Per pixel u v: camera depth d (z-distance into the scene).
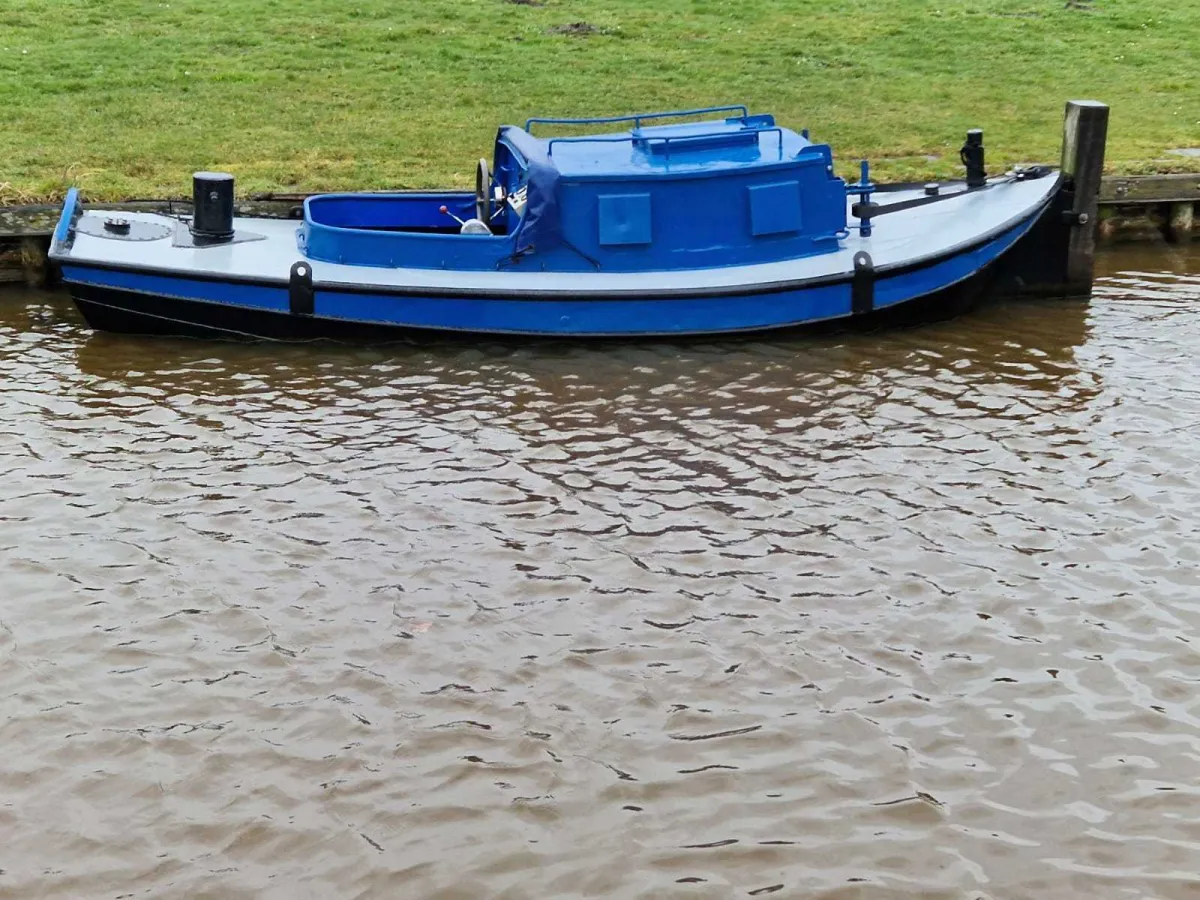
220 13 27.31
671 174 14.12
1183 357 13.88
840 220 14.78
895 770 7.73
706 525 10.42
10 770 7.72
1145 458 11.50
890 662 8.70
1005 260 15.59
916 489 10.97
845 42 27.20
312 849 7.16
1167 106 23.28
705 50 26.33
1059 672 8.61
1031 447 11.72
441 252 14.33
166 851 7.16
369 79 23.58
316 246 14.66
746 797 7.53
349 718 8.17
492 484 11.05
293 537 10.19
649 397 12.89
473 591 9.50
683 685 8.47
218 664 8.67
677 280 14.21
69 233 14.66
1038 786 7.62
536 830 7.29
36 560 9.81
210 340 14.30
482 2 29.22
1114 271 17.25
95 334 14.49
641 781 7.64
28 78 22.48
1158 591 9.48
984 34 27.94
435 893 6.87
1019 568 9.77
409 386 13.12
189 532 10.25
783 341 14.31
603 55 25.69
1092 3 30.48
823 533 10.28
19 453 11.48
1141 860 7.09
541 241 14.20
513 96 22.98
